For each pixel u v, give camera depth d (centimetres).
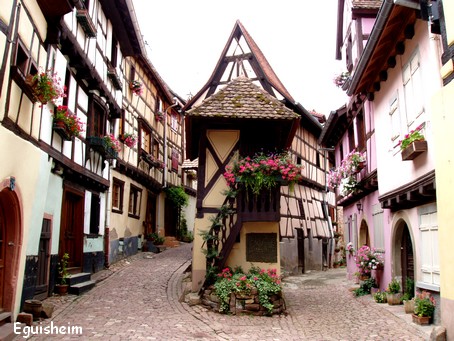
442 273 624
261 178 904
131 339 631
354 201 1457
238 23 1547
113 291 1009
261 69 1502
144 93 1866
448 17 618
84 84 1108
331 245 2238
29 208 715
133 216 1720
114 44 1405
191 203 2758
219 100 999
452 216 600
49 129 855
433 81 724
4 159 596
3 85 583
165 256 1692
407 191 829
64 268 969
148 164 1917
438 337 604
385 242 1070
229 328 740
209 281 924
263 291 862
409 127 848
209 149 1022
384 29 817
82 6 998
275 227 973
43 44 777
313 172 2084
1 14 564
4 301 655
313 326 784
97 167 1226
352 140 1482
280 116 959
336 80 1362
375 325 784
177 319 778
